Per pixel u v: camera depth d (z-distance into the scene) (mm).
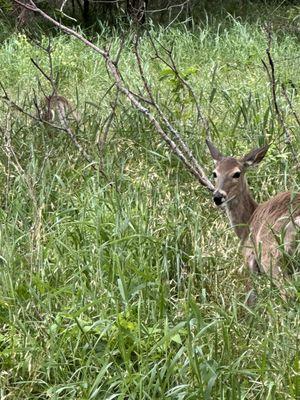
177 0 26391
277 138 13812
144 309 9648
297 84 17844
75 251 10461
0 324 9883
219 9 26422
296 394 8383
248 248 11297
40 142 14016
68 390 8930
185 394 8352
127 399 8773
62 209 11945
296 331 9109
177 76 14320
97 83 19375
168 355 8766
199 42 22688
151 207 11695
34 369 9109
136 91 17703
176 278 10711
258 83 17969
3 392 9016
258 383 8586
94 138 13922
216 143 14281
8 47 21969
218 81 18703
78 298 9805
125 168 13133
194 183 12961
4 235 10992
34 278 9914
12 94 18969
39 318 9719
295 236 10586
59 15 25203
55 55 21000
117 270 9906
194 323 9273
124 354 8711
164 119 12969
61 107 15430
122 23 23781
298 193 11266
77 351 9281
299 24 24031
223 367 8602
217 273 10695
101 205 11547
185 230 11133
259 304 9500
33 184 12250
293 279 10266
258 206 11953
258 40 22094
